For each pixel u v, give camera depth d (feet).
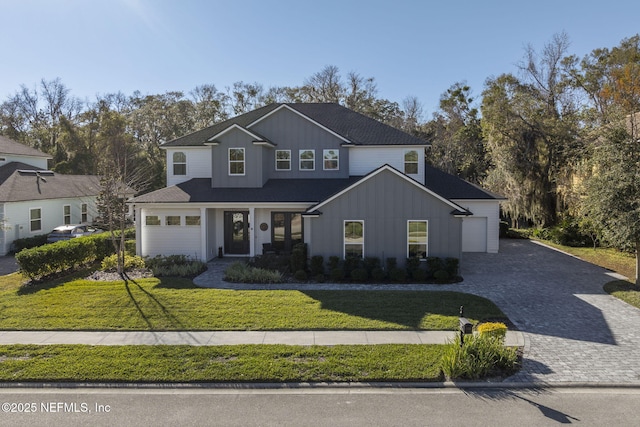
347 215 55.62
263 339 33.30
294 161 74.43
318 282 52.24
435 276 52.44
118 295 45.14
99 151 140.77
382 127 79.97
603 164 52.54
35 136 172.35
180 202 65.26
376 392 25.34
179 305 41.65
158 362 28.58
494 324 32.04
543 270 59.93
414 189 55.06
